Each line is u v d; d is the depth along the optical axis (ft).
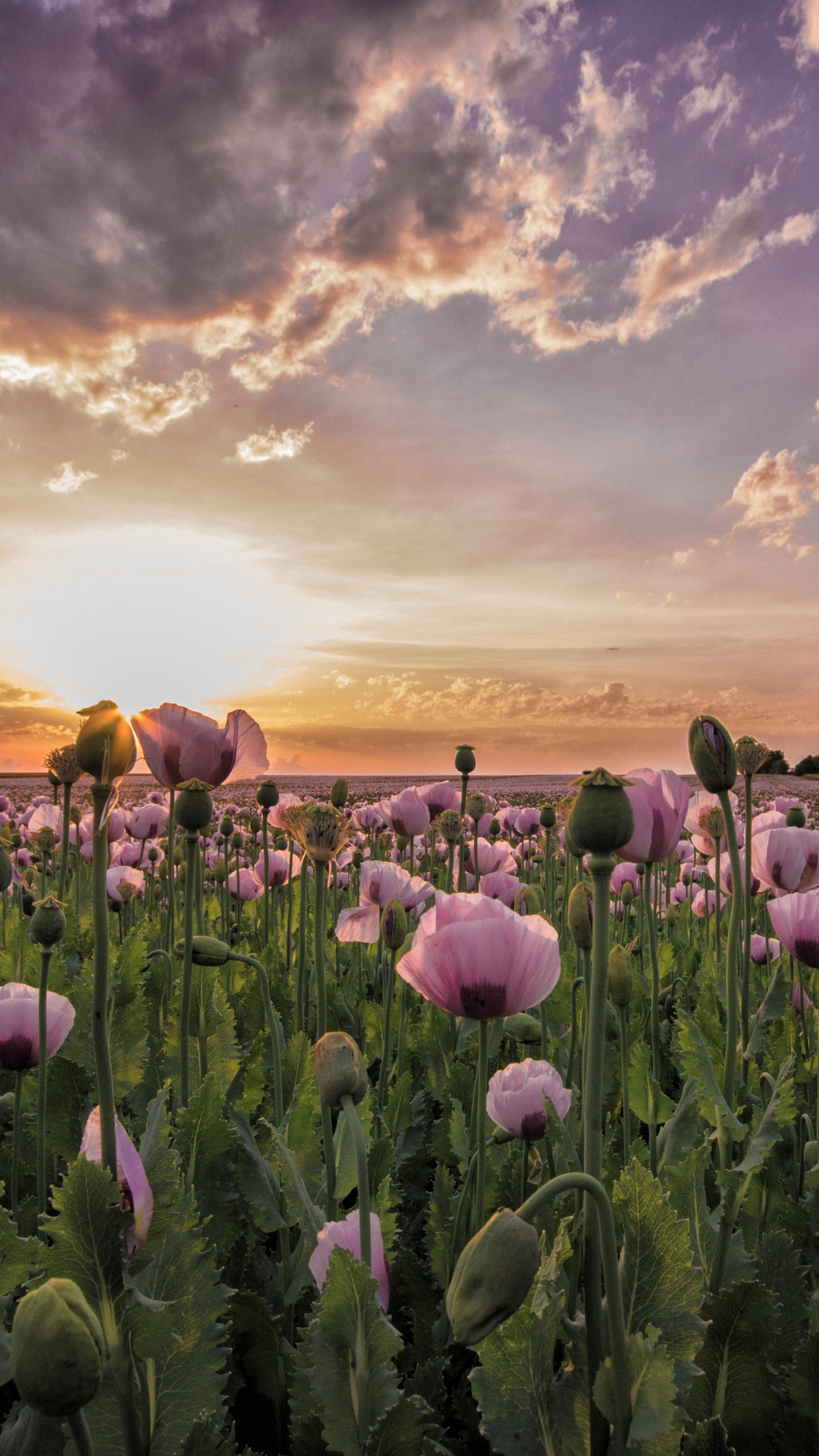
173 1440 4.46
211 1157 7.07
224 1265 6.90
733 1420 5.38
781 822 14.34
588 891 7.91
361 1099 5.28
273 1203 6.96
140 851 22.31
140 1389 4.50
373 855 30.53
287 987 13.74
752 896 14.78
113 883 16.78
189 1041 9.13
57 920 6.84
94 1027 4.17
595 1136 3.82
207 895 22.61
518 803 50.01
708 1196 7.63
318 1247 5.32
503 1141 7.48
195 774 7.25
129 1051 8.66
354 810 28.12
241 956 8.80
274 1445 6.23
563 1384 4.37
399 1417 4.48
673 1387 3.73
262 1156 7.45
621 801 3.64
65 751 15.53
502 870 16.47
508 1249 3.19
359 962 16.05
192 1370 4.63
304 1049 9.89
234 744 7.36
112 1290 4.12
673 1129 7.68
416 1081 11.84
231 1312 6.19
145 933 16.38
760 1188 7.30
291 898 15.85
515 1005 5.48
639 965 12.03
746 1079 8.43
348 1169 6.47
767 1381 5.36
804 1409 5.32
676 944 18.45
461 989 5.44
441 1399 5.93
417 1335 6.61
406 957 5.59
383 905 10.75
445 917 6.03
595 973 3.77
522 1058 12.07
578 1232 5.36
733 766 6.48
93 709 4.13
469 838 22.86
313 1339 4.51
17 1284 4.91
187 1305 4.76
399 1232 7.77
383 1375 4.56
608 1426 4.04
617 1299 3.76
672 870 23.85
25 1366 2.78
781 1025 10.89
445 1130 9.49
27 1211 6.73
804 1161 8.13
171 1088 9.06
